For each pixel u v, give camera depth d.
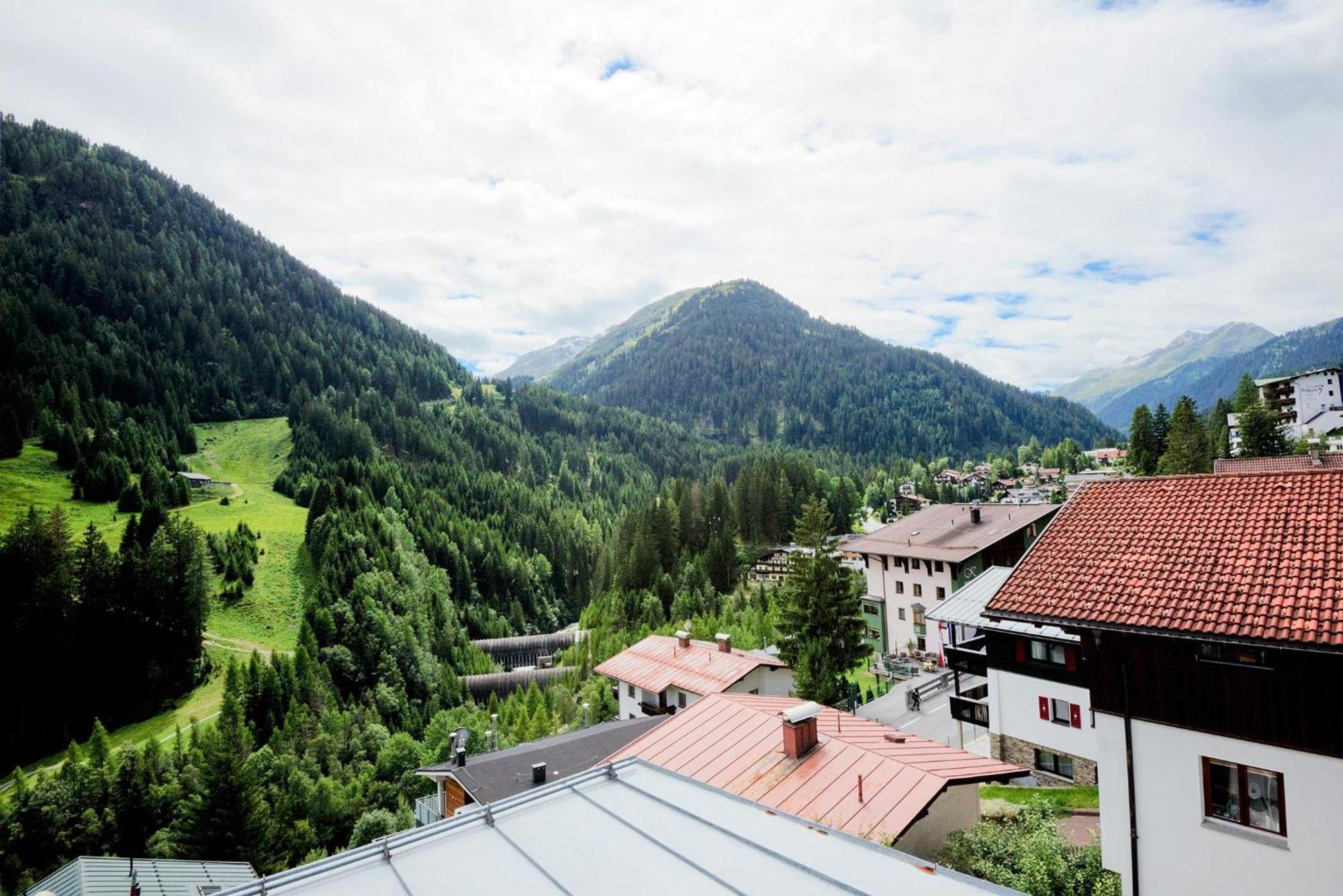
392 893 10.62
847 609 55.50
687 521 127.75
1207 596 15.03
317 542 124.69
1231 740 14.78
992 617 17.81
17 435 148.00
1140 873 16.08
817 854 11.21
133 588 91.69
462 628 120.06
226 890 10.49
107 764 61.31
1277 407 143.62
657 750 25.03
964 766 20.91
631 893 10.38
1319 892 13.58
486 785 30.92
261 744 74.62
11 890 50.62
